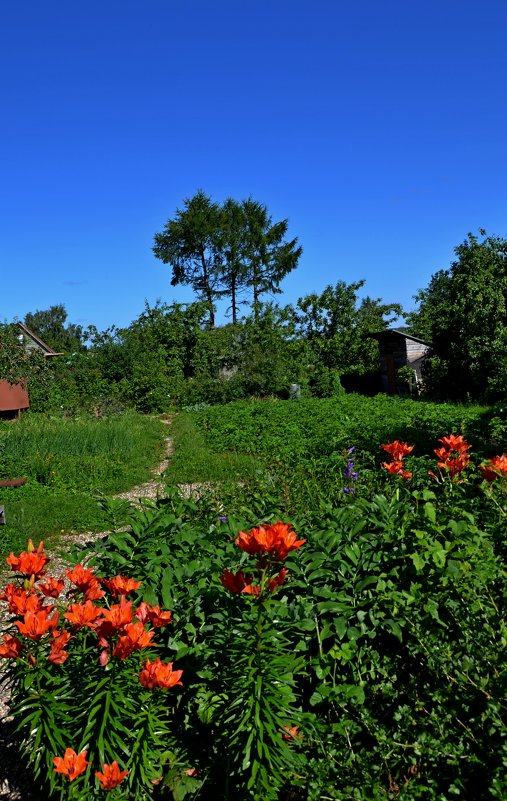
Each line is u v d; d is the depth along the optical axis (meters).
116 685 2.39
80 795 2.26
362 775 2.33
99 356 30.33
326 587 2.87
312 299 37.62
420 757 2.35
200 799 2.51
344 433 12.88
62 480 11.38
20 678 2.60
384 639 2.87
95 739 2.35
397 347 31.75
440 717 2.40
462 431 10.09
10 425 19.23
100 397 27.62
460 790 2.15
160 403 29.00
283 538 2.37
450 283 25.09
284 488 5.59
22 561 2.82
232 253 50.06
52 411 24.12
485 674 2.42
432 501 3.90
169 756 2.55
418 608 2.76
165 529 3.45
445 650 2.52
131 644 2.32
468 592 2.75
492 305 22.44
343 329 37.06
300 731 2.52
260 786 2.27
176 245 50.50
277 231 51.66
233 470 11.56
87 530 8.38
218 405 27.91
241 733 2.33
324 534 3.20
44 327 69.88
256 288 51.78
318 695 2.57
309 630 2.68
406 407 19.38
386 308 40.78
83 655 2.59
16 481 10.17
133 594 3.04
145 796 2.41
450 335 24.67
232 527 3.50
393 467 4.58
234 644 2.47
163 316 35.34
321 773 2.32
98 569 3.20
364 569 2.96
